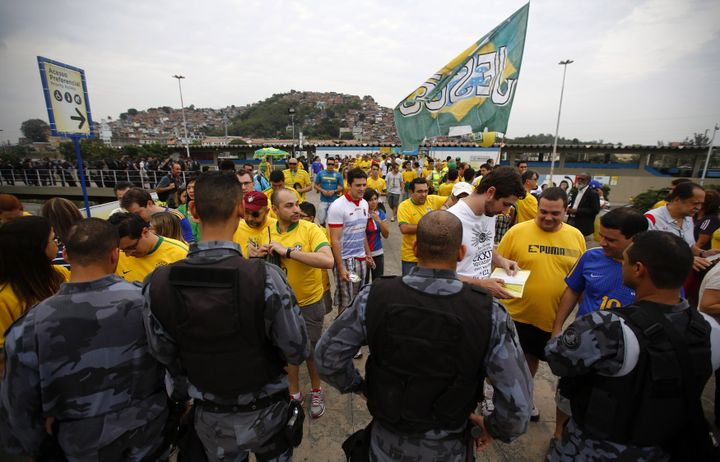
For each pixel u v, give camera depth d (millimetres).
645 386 1285
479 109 6199
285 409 1703
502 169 2398
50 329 1374
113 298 1482
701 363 1268
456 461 1367
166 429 1675
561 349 1466
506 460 2373
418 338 1250
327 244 2643
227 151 38562
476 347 1248
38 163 23359
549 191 2455
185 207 4750
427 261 1369
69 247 1463
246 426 1562
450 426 1341
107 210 8922
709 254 3082
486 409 2711
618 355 1308
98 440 1456
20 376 1370
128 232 2246
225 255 1490
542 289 2479
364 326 1407
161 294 1421
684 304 1353
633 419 1319
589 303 2230
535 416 2709
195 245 1501
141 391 1549
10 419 1406
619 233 2029
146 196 3480
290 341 1545
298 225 2736
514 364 1282
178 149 37781
